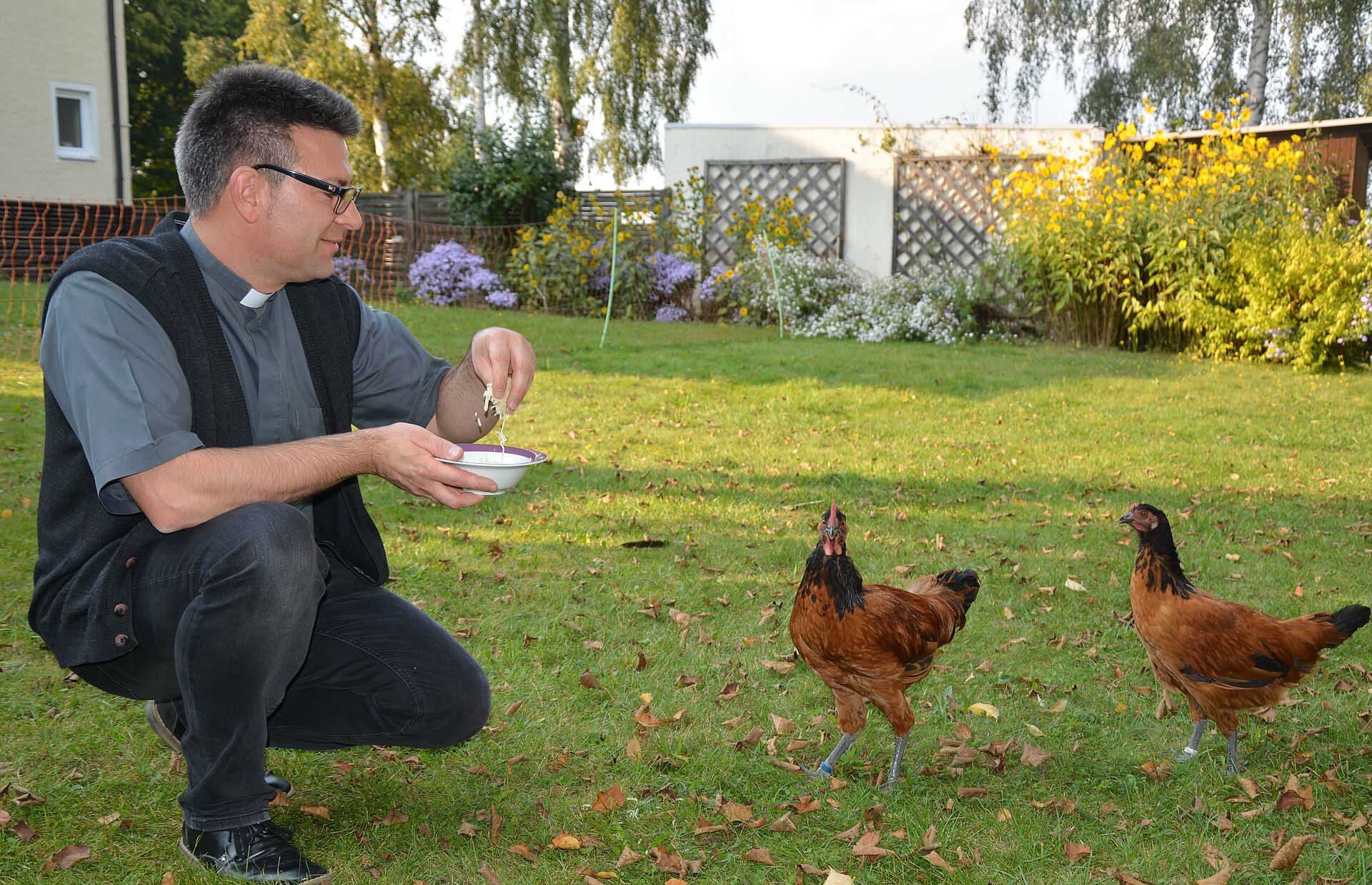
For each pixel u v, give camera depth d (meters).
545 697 3.61
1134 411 9.20
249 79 2.24
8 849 2.52
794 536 5.57
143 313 2.19
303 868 2.38
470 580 4.74
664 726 3.42
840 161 17.19
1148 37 24.66
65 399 2.15
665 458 7.27
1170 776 3.22
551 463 7.02
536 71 24.34
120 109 16.72
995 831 2.87
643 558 5.16
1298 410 9.31
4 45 15.22
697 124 17.94
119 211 14.73
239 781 2.35
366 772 3.04
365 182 28.78
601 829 2.79
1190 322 12.35
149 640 2.26
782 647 4.16
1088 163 14.63
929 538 5.62
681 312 17.03
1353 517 6.14
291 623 2.26
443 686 2.62
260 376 2.45
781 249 16.30
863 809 2.96
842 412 9.05
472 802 2.89
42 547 2.29
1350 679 3.92
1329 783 3.11
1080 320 13.93
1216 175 13.19
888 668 3.08
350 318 2.69
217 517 2.19
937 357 12.14
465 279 16.56
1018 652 4.16
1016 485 6.76
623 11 23.53
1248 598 4.78
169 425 2.15
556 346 12.33
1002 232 15.02
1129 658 4.15
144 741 3.12
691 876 2.58
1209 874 2.67
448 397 2.80
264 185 2.24
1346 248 11.69
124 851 2.53
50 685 3.46
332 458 2.27
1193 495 6.57
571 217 17.14
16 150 15.57
